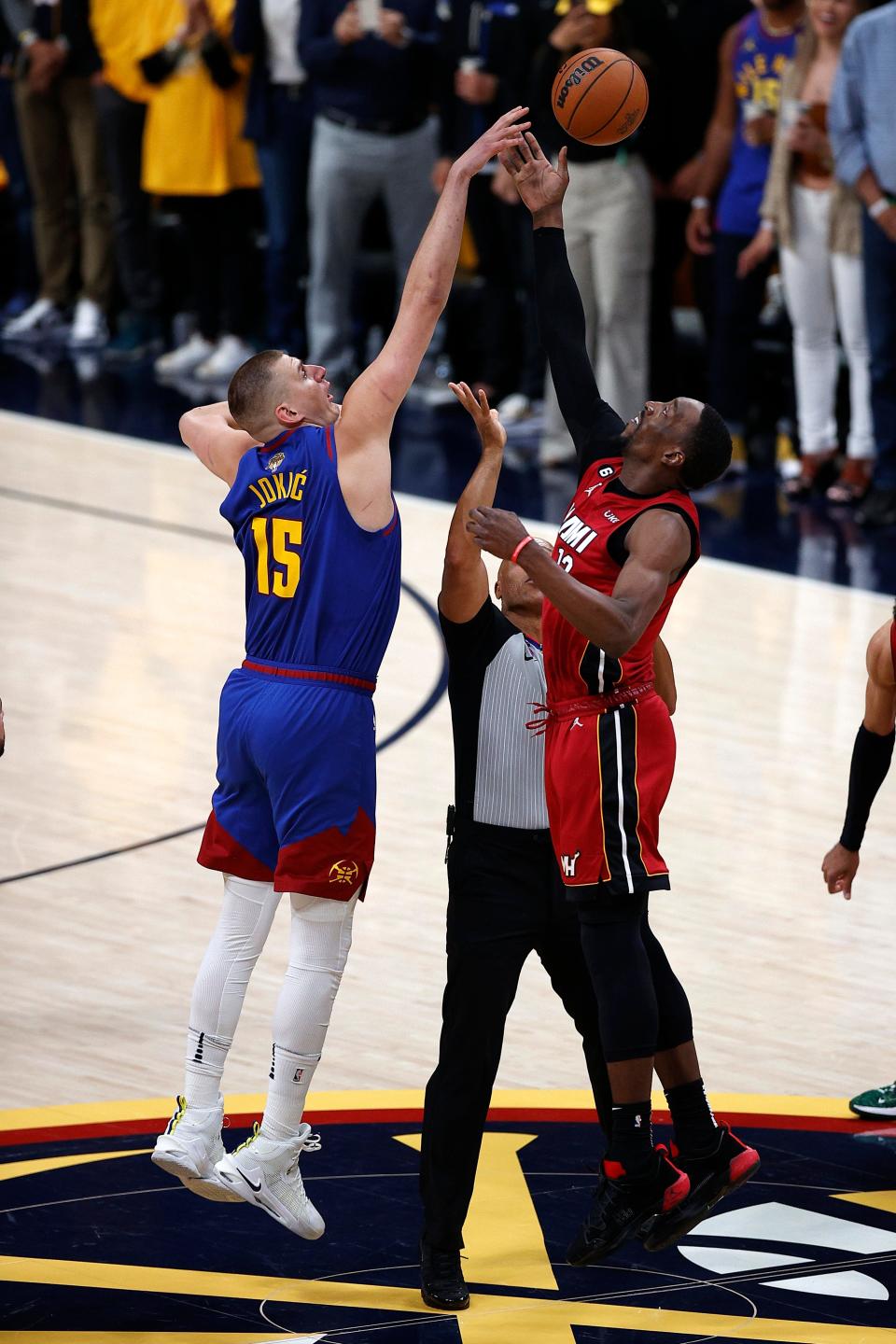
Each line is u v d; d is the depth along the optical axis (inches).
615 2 1188.5
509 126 453.4
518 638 439.2
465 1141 423.8
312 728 435.8
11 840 715.4
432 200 1371.8
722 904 673.0
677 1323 410.0
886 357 1133.7
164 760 804.0
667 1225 425.1
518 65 1286.9
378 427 442.9
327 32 1336.1
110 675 907.4
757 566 1090.1
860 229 1134.4
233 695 449.1
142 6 1467.8
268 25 1403.8
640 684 423.8
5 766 789.2
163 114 1466.5
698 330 1499.8
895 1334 405.7
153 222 1642.5
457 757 439.5
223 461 474.6
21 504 1201.4
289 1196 433.7
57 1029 565.3
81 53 1568.7
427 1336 401.7
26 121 1638.8
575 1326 407.5
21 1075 534.3
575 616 391.9
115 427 1402.6
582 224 1202.0
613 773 415.2
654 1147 423.8
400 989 600.7
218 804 456.1
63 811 745.0
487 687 434.6
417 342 442.0
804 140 1143.6
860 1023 586.2
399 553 449.4
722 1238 457.1
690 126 1259.8
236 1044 561.9
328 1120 513.7
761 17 1182.3
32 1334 398.0
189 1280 427.5
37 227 1695.4
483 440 442.0
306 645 440.8
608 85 490.0
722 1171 428.1
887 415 1149.1
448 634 438.6
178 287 1700.3
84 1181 475.8
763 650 953.5
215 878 687.1
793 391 1269.7
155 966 613.0
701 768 804.0
